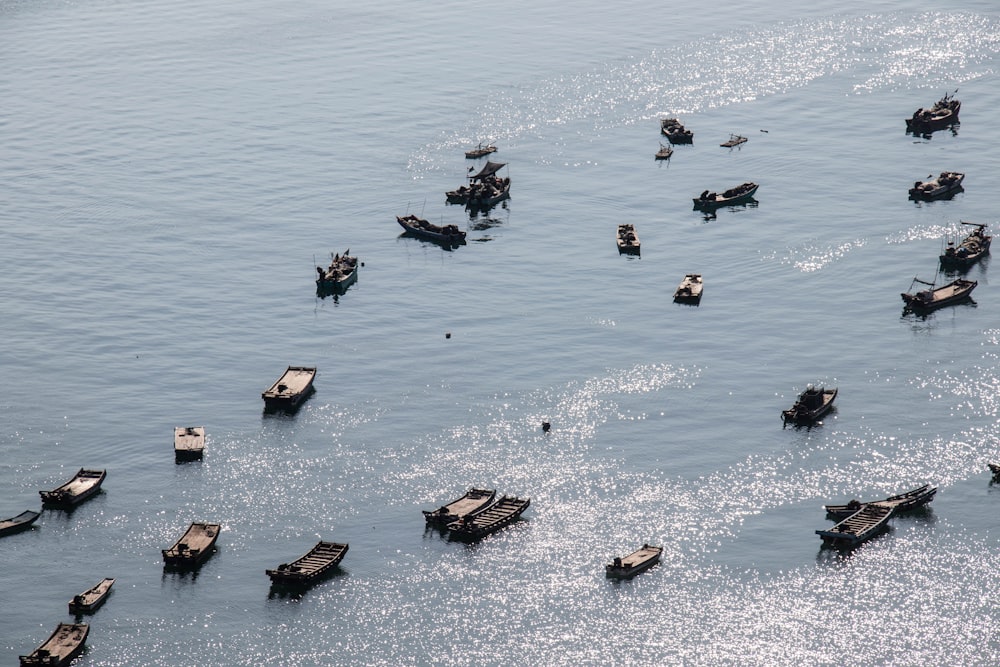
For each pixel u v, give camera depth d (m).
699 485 152.25
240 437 163.62
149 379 177.12
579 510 148.25
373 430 164.62
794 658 126.31
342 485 154.12
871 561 138.62
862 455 156.38
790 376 173.62
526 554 141.62
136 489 154.00
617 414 166.38
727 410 166.38
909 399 167.38
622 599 134.88
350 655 129.00
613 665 126.62
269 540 145.00
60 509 150.38
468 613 133.75
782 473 153.75
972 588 134.12
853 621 130.75
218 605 135.62
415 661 128.00
